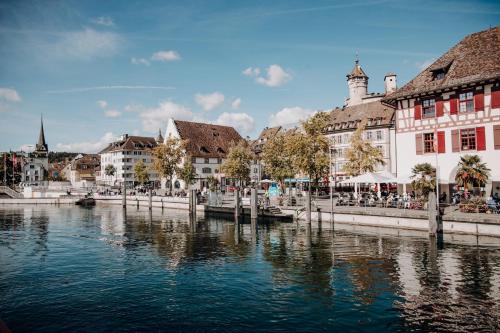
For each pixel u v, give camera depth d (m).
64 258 26.25
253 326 14.24
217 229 39.72
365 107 71.94
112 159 129.88
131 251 28.53
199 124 94.62
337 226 37.62
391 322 14.38
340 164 72.25
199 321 14.80
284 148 54.22
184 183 85.69
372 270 21.41
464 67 38.22
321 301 16.73
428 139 40.16
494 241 27.50
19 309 16.33
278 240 31.67
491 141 35.47
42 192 89.75
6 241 33.75
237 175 70.31
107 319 15.13
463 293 17.36
